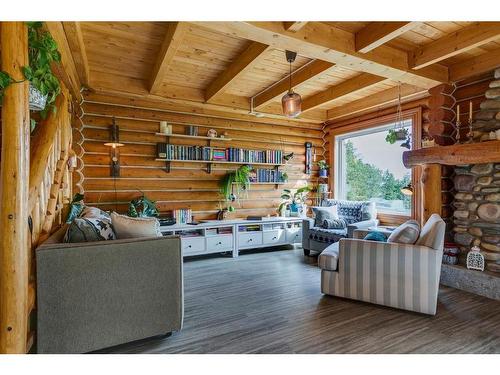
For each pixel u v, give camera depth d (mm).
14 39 1586
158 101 4547
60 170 2811
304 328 2373
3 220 1552
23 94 1620
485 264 3219
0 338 1550
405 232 2725
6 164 1563
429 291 2564
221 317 2574
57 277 1874
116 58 3547
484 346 2104
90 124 4141
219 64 3713
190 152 4691
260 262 4379
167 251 2189
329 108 5691
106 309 1998
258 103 4809
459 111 3719
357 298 2867
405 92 4301
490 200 3201
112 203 4297
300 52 2789
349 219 4832
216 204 5070
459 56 3385
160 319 2168
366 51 2859
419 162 3639
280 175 5578
